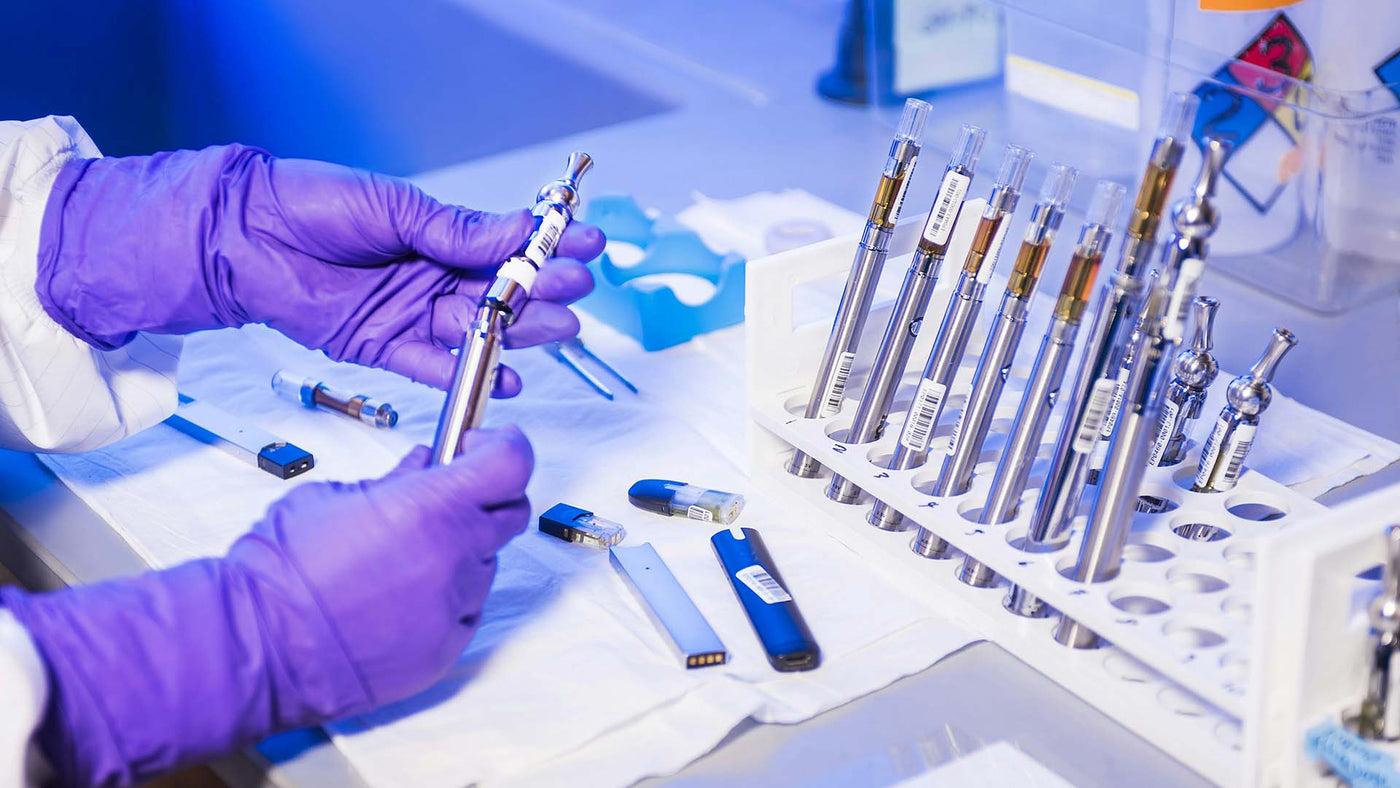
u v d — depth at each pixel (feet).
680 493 2.31
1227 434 2.12
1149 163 1.77
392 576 1.70
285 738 1.79
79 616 1.62
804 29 5.15
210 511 2.29
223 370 2.84
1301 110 2.76
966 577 2.06
